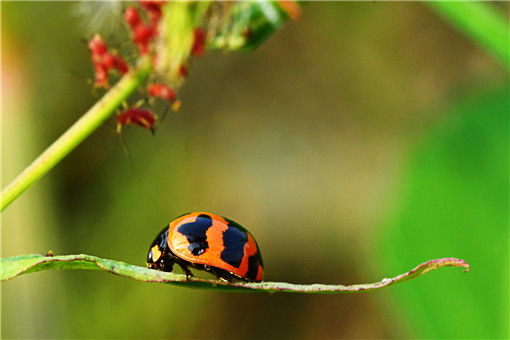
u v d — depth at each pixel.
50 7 0.14
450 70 0.20
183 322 0.18
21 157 0.13
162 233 0.11
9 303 0.14
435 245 0.12
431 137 0.12
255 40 0.11
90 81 0.11
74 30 0.14
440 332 0.12
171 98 0.11
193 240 0.11
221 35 0.11
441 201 0.12
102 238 0.19
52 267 0.10
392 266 0.12
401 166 0.12
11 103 0.13
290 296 0.19
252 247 0.11
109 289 0.17
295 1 0.11
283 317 0.19
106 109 0.10
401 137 0.20
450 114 0.12
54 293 0.15
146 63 0.11
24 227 0.14
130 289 0.17
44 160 0.10
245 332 0.18
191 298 0.18
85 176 0.19
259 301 0.19
